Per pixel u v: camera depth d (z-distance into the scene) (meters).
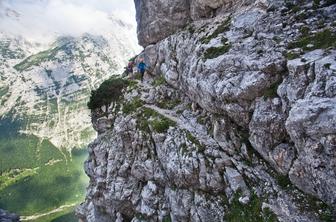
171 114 31.59
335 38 18.75
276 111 19.27
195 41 30.98
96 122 40.06
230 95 22.27
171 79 34.97
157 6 42.62
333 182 15.55
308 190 17.48
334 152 15.10
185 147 25.61
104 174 34.97
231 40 25.28
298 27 21.77
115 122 36.47
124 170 32.41
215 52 25.44
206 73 25.27
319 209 16.64
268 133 19.64
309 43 19.75
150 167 29.53
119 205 32.53
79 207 42.97
